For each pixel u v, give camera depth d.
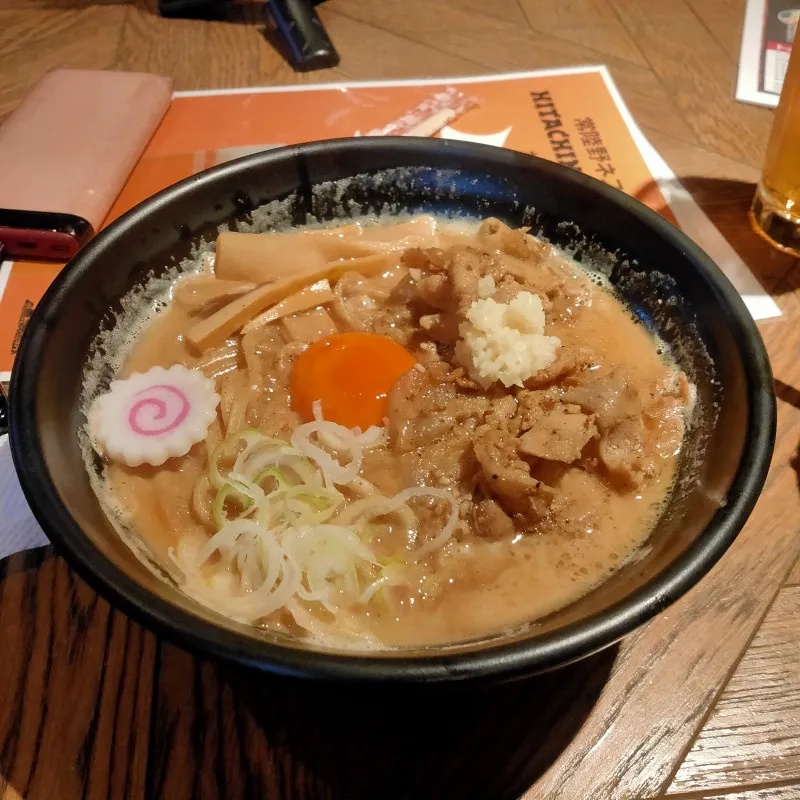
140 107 0.35
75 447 0.22
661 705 0.20
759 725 0.20
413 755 0.20
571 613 0.18
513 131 0.36
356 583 0.21
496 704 0.20
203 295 0.27
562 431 0.22
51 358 0.22
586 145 0.35
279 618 0.20
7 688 0.20
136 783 0.19
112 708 0.20
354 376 0.25
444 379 0.25
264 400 0.25
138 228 0.25
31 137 0.33
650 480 0.23
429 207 0.29
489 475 0.22
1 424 0.24
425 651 0.18
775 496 0.24
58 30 0.42
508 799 0.19
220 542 0.21
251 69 0.39
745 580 0.23
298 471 0.23
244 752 0.20
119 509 0.22
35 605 0.22
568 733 0.20
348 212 0.29
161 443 0.23
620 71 0.40
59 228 0.29
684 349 0.25
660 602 0.17
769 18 0.44
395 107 0.37
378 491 0.23
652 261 0.26
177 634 0.16
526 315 0.24
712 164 0.35
